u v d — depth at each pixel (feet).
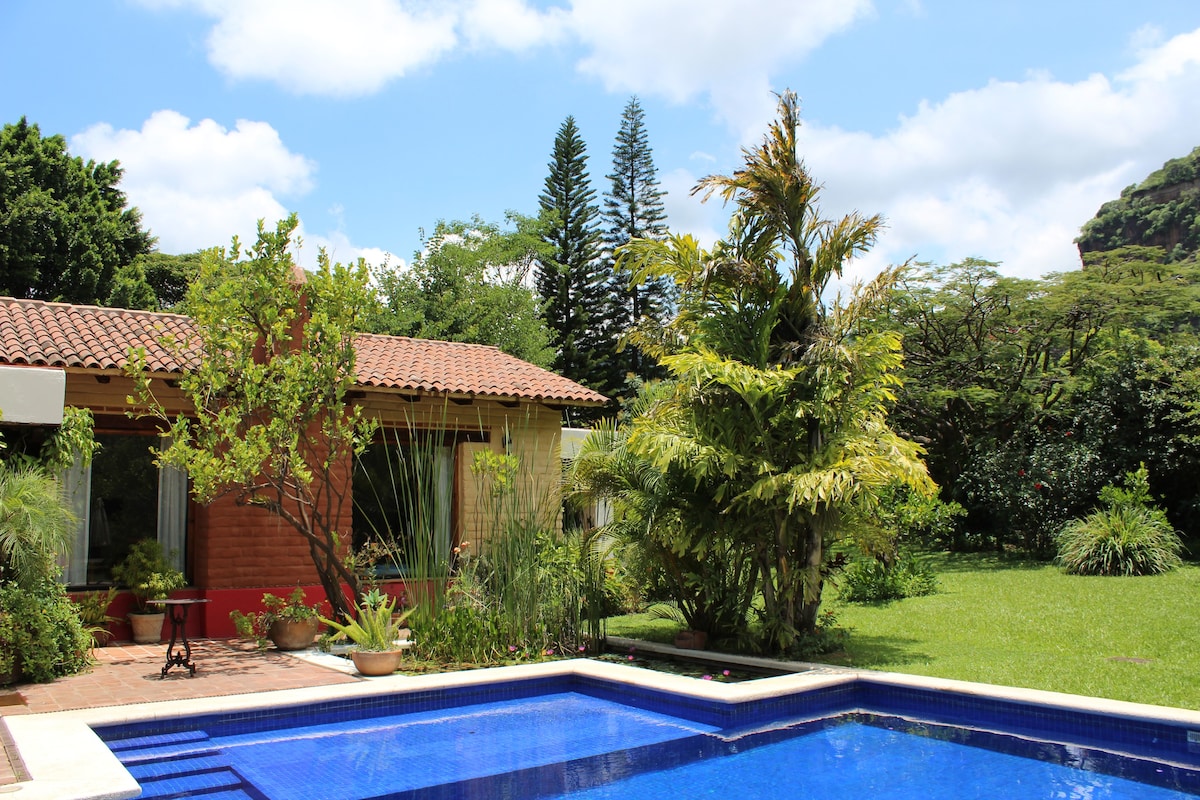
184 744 21.66
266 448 31.94
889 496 42.86
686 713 24.57
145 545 35.04
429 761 20.83
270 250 33.71
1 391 27.20
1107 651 29.48
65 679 26.89
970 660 28.76
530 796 18.42
